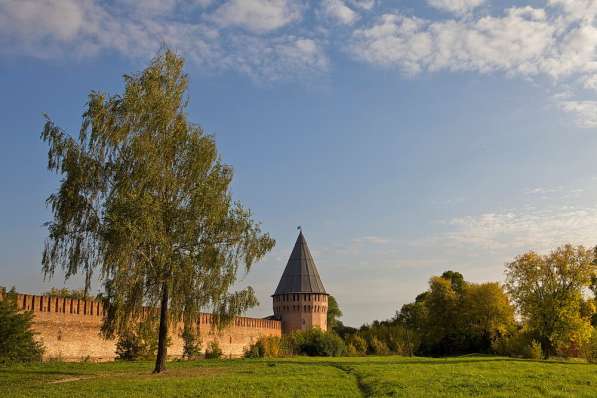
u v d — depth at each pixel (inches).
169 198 1219.9
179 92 1293.1
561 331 2006.6
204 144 1255.5
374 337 3142.2
